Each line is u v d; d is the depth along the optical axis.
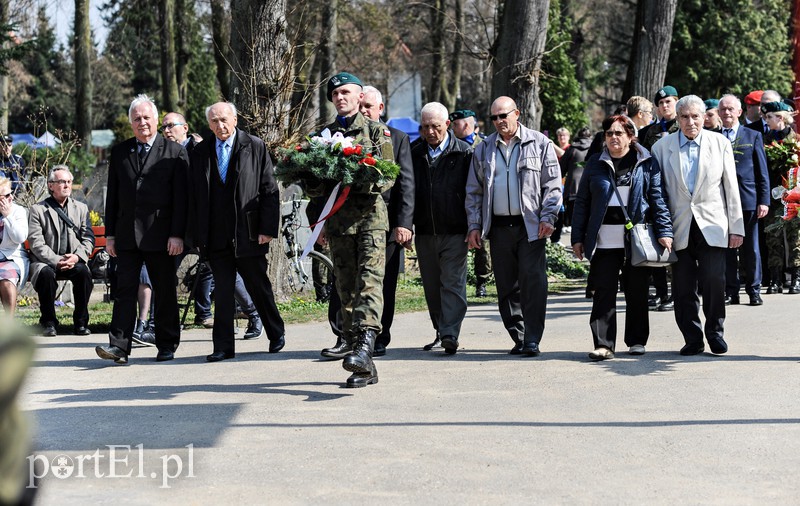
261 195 8.44
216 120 8.30
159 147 8.45
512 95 15.66
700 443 5.09
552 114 32.69
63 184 10.58
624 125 7.74
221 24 25.67
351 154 6.66
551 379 6.99
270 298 8.66
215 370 7.82
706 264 7.81
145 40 31.64
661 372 7.16
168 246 8.36
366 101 8.02
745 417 5.65
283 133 11.92
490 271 13.16
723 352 7.90
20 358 1.18
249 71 11.91
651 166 7.79
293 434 5.50
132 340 9.10
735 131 10.64
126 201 8.35
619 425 5.53
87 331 10.58
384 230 6.94
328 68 26.17
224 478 4.61
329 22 25.88
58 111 56.88
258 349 9.02
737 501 4.09
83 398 6.73
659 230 7.73
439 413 5.95
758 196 10.66
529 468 4.67
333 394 6.65
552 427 5.51
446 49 32.59
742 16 38.97
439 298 8.55
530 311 8.03
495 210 8.07
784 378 6.80
